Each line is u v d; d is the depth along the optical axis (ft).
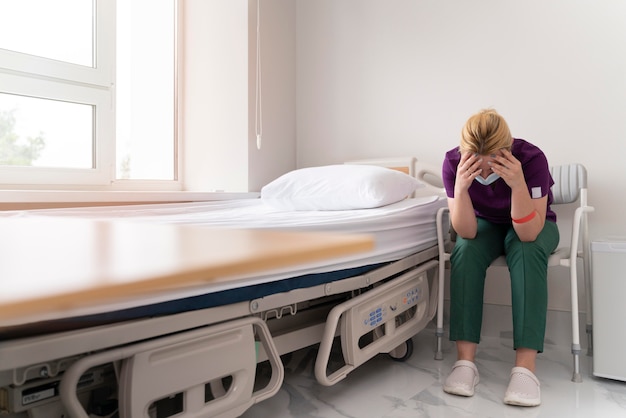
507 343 7.28
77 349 2.48
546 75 7.34
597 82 6.98
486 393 5.26
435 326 7.97
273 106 9.02
